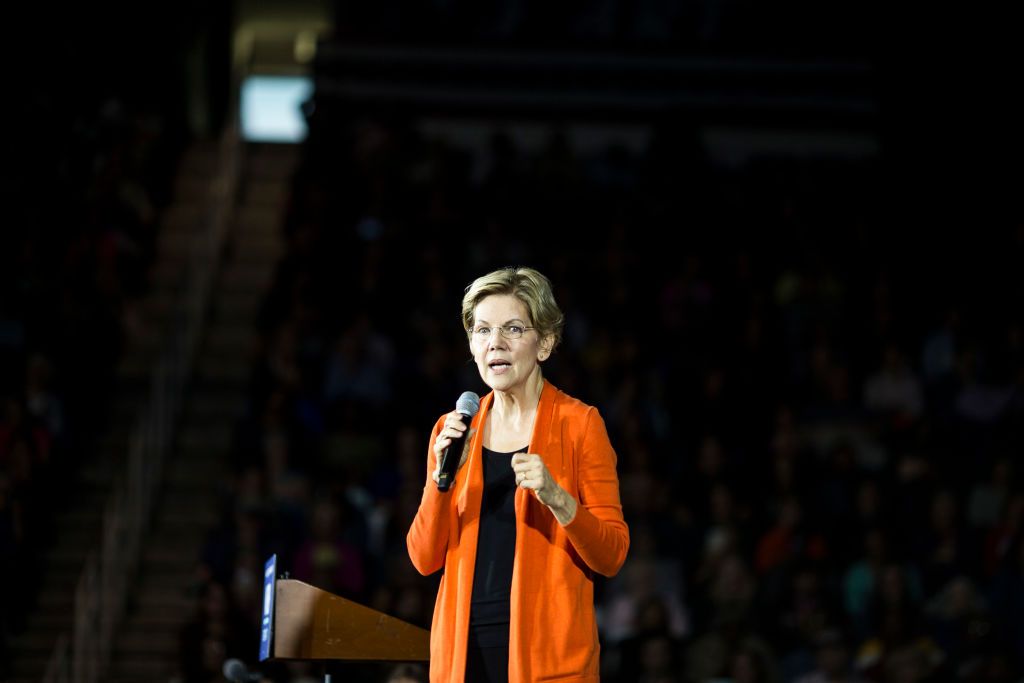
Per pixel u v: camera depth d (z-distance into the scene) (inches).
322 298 988.6
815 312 1067.3
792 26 1342.3
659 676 705.0
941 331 1018.1
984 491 861.2
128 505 842.8
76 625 741.3
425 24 1333.7
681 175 1176.2
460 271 1065.5
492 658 258.5
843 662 708.0
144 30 1267.2
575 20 1341.0
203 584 717.9
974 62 1192.8
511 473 269.1
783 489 849.5
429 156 1196.5
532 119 1314.0
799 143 1320.1
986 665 712.4
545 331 273.0
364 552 775.7
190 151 1302.9
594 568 259.0
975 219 1147.3
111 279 990.4
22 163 975.0
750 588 765.3
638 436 872.9
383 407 893.8
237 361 1029.8
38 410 828.6
